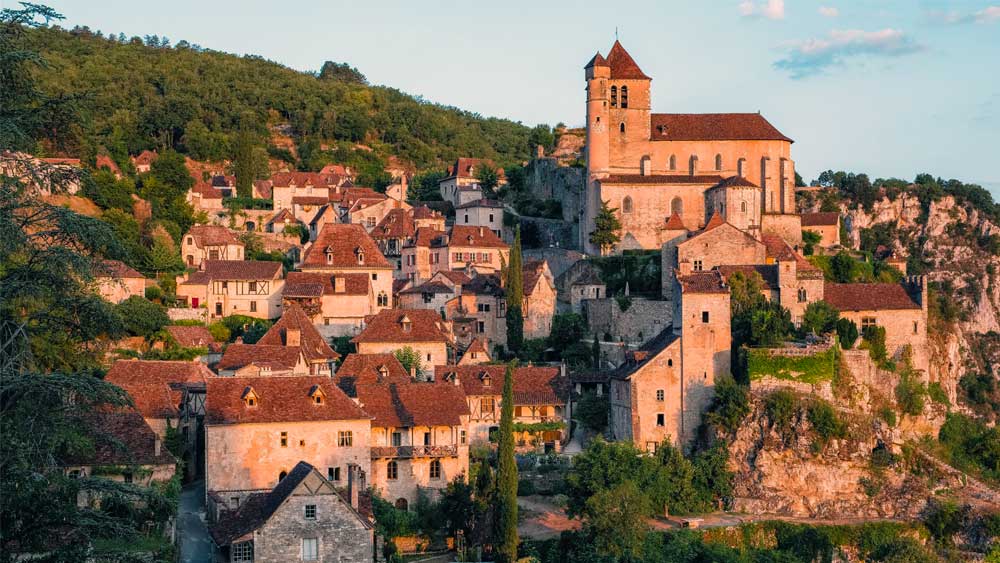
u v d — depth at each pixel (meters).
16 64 59.47
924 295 156.25
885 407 148.00
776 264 158.75
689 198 195.88
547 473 131.62
